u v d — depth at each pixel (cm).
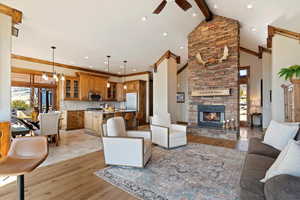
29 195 197
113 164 282
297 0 318
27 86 596
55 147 405
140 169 269
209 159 313
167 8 440
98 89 788
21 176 140
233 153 349
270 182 113
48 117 402
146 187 214
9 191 206
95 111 593
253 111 738
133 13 427
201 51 562
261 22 448
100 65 743
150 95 902
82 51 578
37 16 372
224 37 514
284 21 384
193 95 573
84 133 589
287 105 368
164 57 613
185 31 573
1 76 277
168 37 580
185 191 204
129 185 220
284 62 400
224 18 514
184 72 923
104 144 285
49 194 199
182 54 746
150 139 319
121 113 631
